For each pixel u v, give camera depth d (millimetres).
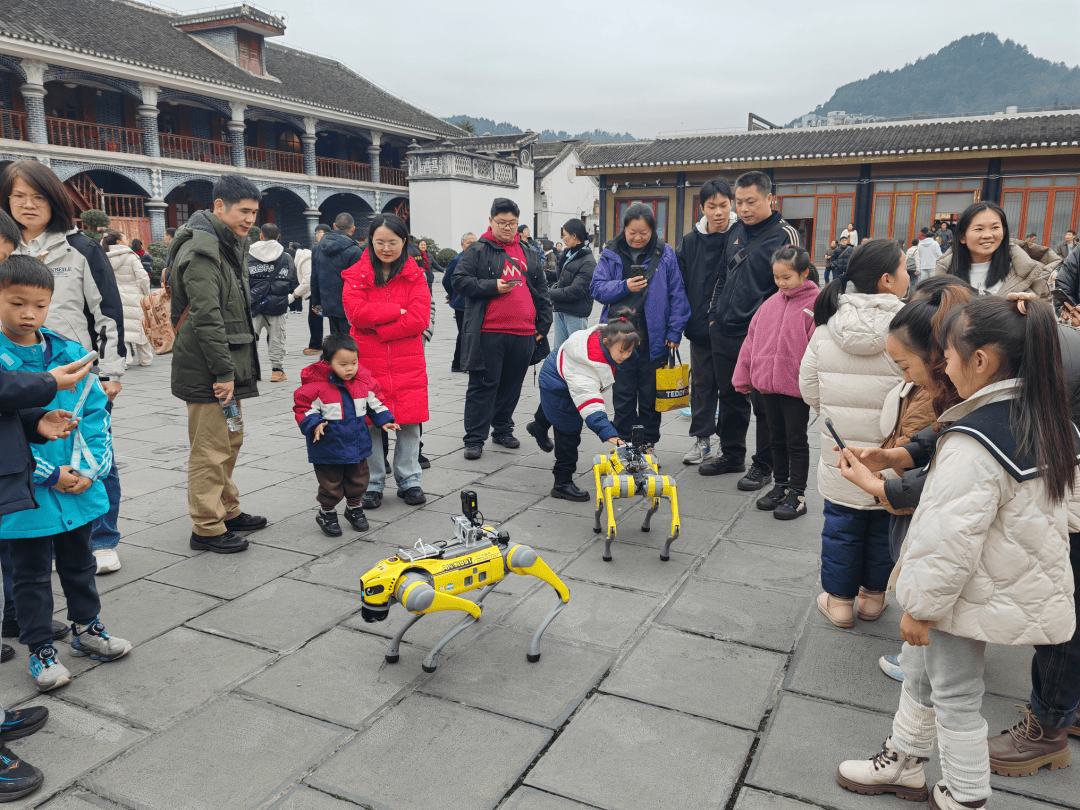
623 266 5293
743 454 5305
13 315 2445
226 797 2145
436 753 2338
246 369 3926
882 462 2301
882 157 24375
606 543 3805
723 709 2570
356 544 4055
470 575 2801
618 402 5477
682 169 27828
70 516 2633
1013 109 25875
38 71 21078
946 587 1733
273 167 31750
